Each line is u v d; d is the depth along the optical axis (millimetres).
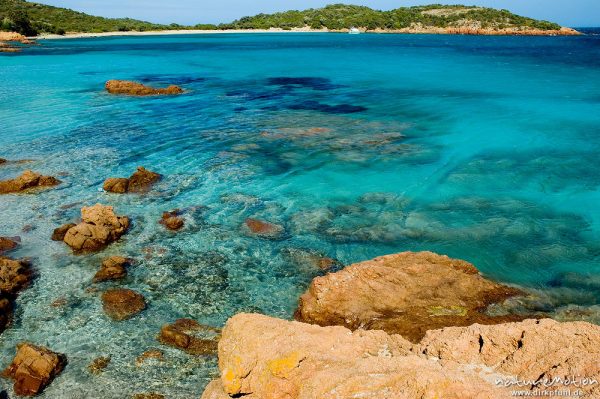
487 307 12086
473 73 57625
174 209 18344
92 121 32531
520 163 23844
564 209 18656
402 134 29266
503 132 29453
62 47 105562
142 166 23094
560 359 6859
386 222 17562
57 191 19844
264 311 12383
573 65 64688
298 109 37219
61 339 11094
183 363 10328
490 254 15297
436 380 6066
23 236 16062
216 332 11422
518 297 12656
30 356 10039
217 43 130125
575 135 28594
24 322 11688
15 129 29969
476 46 113000
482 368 7137
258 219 17609
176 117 34125
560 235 16578
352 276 12617
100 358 10469
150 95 43469
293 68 66375
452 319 11203
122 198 19281
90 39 146125
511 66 64562
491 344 7527
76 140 27547
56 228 16469
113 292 12852
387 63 71562
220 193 20016
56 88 46469
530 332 7492
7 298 12438
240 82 52844
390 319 11188
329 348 7672
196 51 98500
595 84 46719
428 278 12812
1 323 11422
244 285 13523
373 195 20047
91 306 12367
